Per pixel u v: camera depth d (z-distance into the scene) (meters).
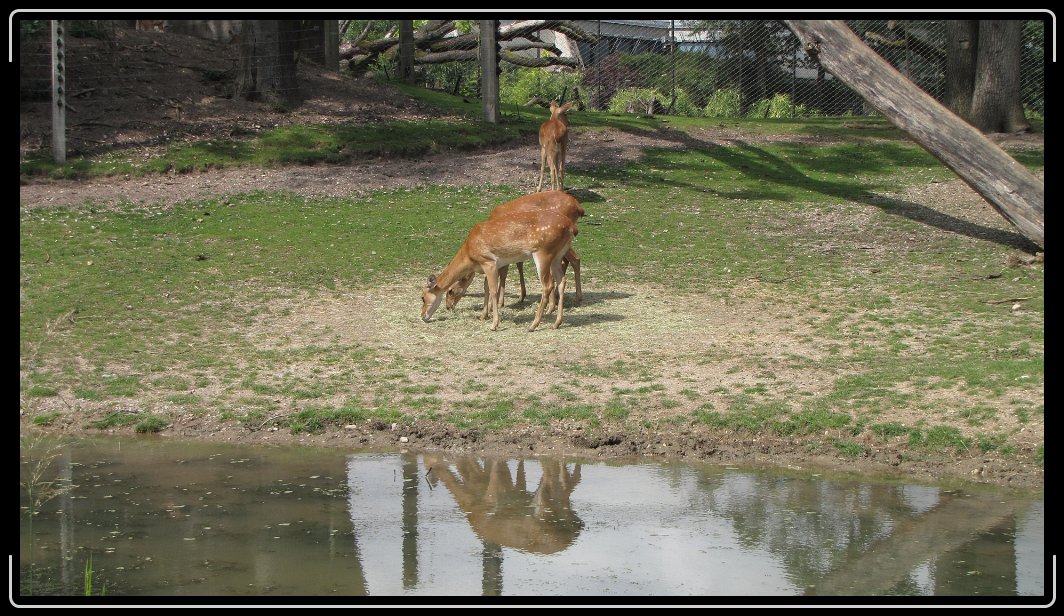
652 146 23.34
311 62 27.62
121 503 7.95
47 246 15.36
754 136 24.88
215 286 14.28
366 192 19.08
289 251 15.93
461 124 23.77
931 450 8.92
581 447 9.40
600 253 16.14
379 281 14.77
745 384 10.49
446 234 16.91
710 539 7.23
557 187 18.53
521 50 37.53
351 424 9.90
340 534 7.31
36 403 10.29
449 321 13.13
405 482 8.53
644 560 6.83
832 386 10.32
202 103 22.78
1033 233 15.20
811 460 9.05
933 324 12.54
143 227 16.56
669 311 13.41
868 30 30.39
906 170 21.36
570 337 12.36
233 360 11.62
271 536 7.25
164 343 12.16
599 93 35.31
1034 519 7.59
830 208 18.70
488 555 6.92
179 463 9.01
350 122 22.94
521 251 12.41
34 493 8.16
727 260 15.87
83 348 11.86
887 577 6.53
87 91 22.12
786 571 6.64
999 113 24.11
